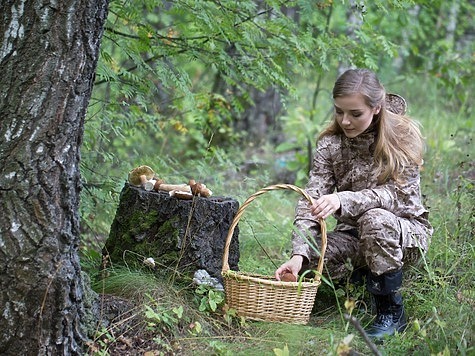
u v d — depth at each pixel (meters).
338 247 3.60
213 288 3.47
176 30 4.70
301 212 3.55
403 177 3.47
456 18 10.40
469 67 7.24
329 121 3.79
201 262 3.52
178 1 4.06
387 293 3.32
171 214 3.54
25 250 2.63
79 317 2.83
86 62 2.74
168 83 4.45
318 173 3.67
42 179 2.66
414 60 9.62
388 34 8.93
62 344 2.70
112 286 3.34
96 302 3.06
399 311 3.35
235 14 4.27
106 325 3.04
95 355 2.84
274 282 3.18
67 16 2.67
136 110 4.82
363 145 3.56
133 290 3.30
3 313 2.62
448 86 6.85
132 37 4.22
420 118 8.08
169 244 3.52
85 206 4.07
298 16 7.11
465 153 6.05
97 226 4.72
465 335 2.94
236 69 4.58
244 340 3.14
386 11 4.54
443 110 8.45
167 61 4.55
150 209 3.57
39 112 2.66
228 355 2.93
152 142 7.84
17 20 2.66
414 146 3.49
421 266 3.69
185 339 3.09
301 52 4.51
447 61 6.85
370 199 3.37
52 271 2.65
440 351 2.87
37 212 2.65
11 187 2.64
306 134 7.12
